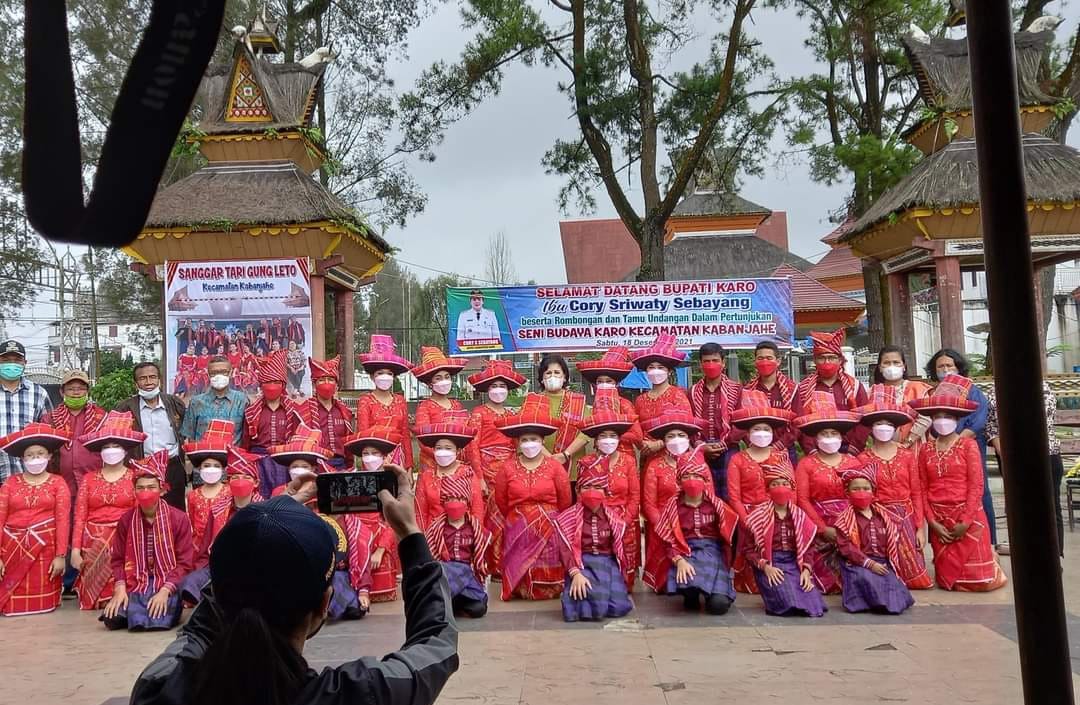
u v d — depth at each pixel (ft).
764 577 21.58
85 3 56.08
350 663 5.48
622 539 22.11
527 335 41.86
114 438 23.63
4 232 71.41
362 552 22.29
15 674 17.54
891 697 14.90
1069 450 41.11
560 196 58.03
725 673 16.55
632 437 25.57
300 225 36.06
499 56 53.78
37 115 3.60
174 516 21.74
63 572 24.02
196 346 36.81
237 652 4.85
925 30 51.39
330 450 25.80
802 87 55.57
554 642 19.24
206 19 3.74
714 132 55.77
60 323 98.12
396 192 67.26
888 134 60.39
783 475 21.88
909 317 45.29
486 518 26.53
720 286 41.39
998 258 6.86
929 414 23.76
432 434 23.16
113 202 3.58
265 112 40.68
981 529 23.38
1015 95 6.83
